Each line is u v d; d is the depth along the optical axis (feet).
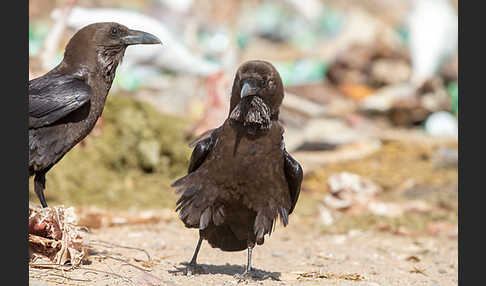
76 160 46.37
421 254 37.29
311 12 81.05
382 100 69.10
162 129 50.11
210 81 50.90
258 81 26.48
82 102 30.45
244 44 77.41
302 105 63.57
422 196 48.98
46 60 43.60
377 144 59.93
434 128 67.51
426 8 71.97
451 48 71.97
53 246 27.53
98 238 34.22
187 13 59.52
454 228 42.55
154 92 59.98
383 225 42.78
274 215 27.27
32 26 62.59
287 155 27.66
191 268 28.30
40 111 29.91
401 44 78.28
